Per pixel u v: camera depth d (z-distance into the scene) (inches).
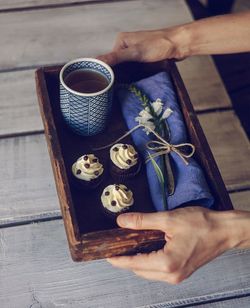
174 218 32.3
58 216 38.0
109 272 36.0
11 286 35.1
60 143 36.7
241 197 40.2
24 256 36.2
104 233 32.2
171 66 40.2
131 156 36.0
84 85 37.2
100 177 35.8
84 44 47.4
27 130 41.8
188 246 32.4
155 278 33.5
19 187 38.9
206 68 47.0
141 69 40.6
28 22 48.4
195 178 35.0
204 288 36.0
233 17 41.6
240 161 42.0
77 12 49.6
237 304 35.7
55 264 36.0
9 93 43.8
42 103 36.8
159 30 41.8
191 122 37.3
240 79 66.0
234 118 44.4
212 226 32.6
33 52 46.4
